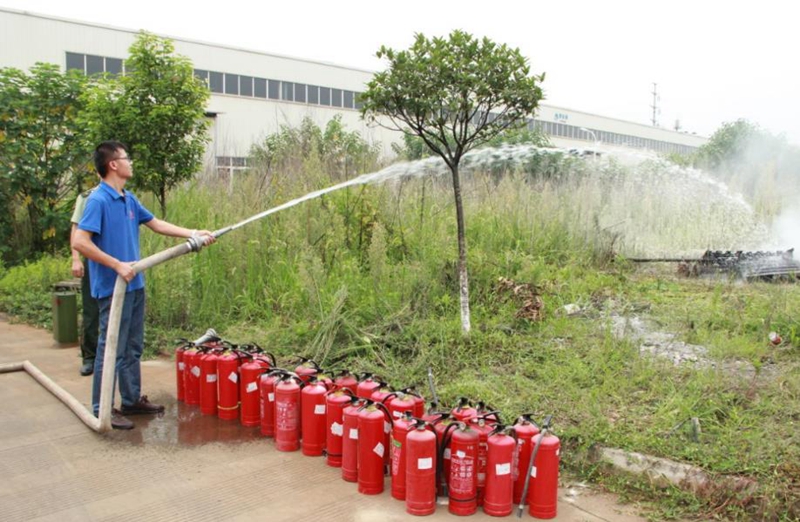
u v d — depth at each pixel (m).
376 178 9.74
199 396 5.05
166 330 7.33
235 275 7.87
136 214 4.78
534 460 3.24
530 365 5.01
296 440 4.18
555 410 4.20
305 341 6.17
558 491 3.55
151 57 8.90
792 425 3.76
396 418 3.70
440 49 5.18
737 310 6.07
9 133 11.98
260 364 4.65
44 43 25.03
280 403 4.14
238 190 9.88
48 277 10.13
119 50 26.62
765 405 4.03
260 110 28.97
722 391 4.27
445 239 7.79
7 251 12.41
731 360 4.99
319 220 8.54
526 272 7.22
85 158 12.24
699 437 3.68
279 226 8.48
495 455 3.26
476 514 3.32
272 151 12.77
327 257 7.87
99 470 3.86
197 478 3.75
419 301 6.38
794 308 5.87
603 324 5.89
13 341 7.62
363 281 6.91
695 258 8.58
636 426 3.91
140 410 4.88
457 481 3.29
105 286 4.58
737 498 3.20
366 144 12.73
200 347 5.08
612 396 4.36
